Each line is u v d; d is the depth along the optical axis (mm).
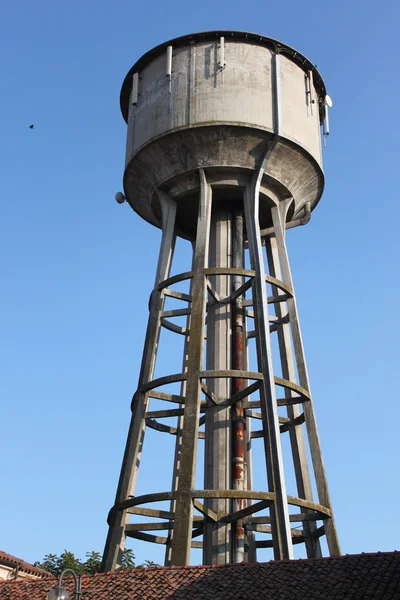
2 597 24000
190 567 23125
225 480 27562
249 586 21609
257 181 28891
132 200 31703
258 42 30016
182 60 29922
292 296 28797
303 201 31062
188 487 24406
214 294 29469
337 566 22047
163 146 28984
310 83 30766
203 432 30109
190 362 26266
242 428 28438
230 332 29656
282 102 29297
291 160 29250
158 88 30016
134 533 26406
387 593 20250
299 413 29688
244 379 29094
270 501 24469
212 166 28719
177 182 29656
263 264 27859
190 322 26891
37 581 24812
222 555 26328
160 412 27078
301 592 20922
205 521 26781
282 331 29938
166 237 29359
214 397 27938
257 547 28594
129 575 23453
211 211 31094
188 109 28812
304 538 27719
